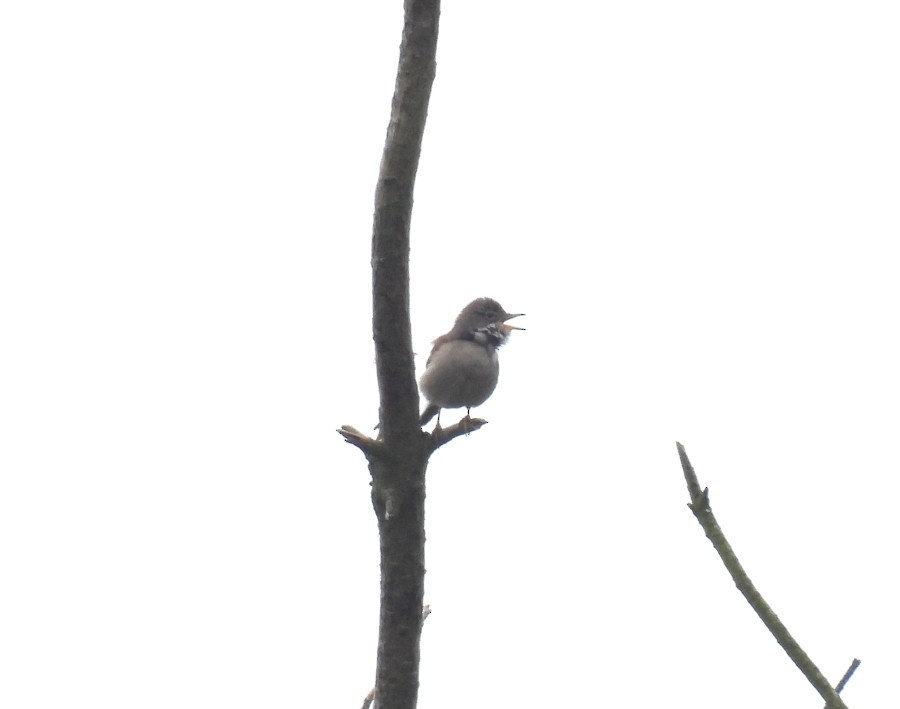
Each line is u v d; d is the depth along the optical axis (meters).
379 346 10.30
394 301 10.09
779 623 7.56
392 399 10.43
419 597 10.86
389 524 10.68
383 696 10.96
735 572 7.68
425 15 9.60
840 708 7.30
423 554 10.82
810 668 7.43
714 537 7.77
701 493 7.84
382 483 10.70
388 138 9.79
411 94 9.71
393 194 9.84
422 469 10.70
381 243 9.96
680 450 7.91
